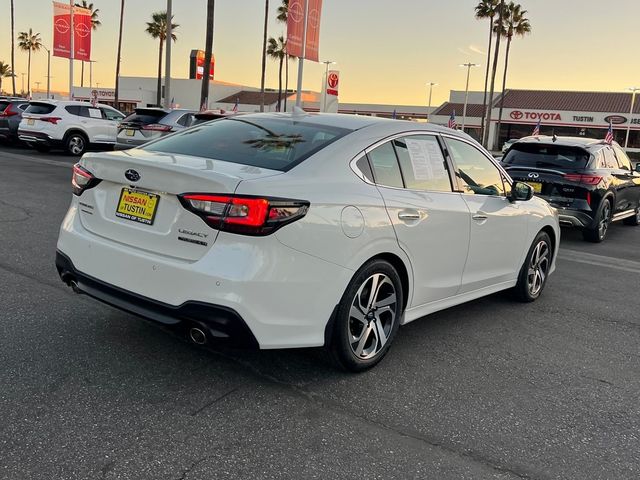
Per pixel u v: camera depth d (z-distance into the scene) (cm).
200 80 7006
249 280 303
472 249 453
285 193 316
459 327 484
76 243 366
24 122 1831
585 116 5619
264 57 5034
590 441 315
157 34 5741
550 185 913
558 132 5819
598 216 916
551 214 573
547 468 287
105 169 356
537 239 552
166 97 2508
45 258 598
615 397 370
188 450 281
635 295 622
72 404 316
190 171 317
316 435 301
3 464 261
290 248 315
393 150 397
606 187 922
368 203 355
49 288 502
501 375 393
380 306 379
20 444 277
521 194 499
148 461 270
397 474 273
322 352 369
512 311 538
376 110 6994
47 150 1967
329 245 331
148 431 295
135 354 382
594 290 634
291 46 2031
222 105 6938
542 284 581
